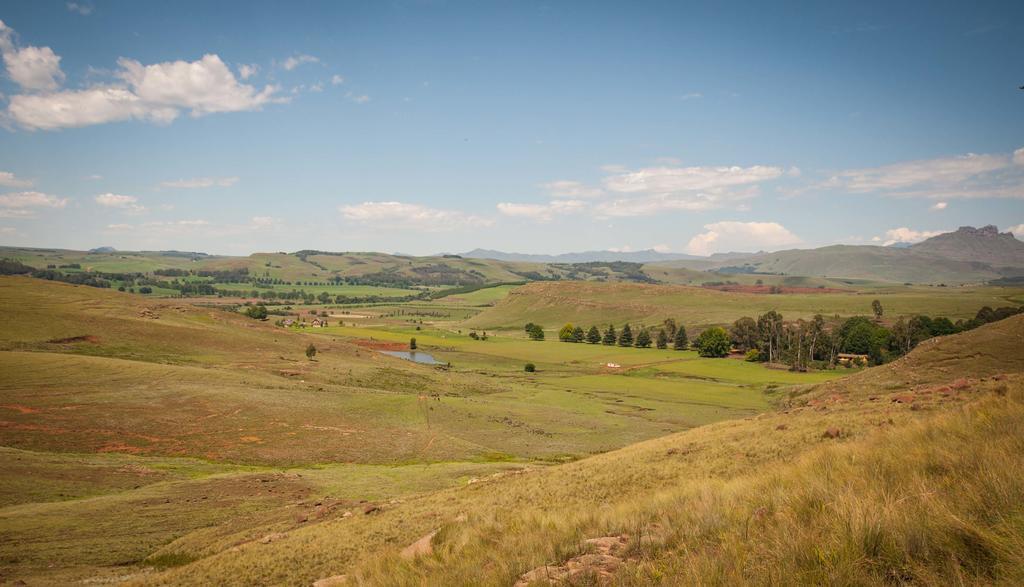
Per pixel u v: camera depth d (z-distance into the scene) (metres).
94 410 65.38
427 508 27.27
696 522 9.93
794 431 27.11
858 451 12.96
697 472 22.67
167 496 39.22
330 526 26.67
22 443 53.72
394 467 57.84
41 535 28.77
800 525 7.96
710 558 7.43
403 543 20.23
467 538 13.35
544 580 8.19
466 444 70.38
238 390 81.25
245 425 68.62
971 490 7.52
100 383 75.94
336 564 19.86
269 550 23.20
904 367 62.00
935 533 6.54
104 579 22.95
